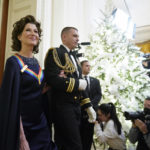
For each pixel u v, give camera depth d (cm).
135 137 229
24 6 336
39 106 168
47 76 179
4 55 349
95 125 244
